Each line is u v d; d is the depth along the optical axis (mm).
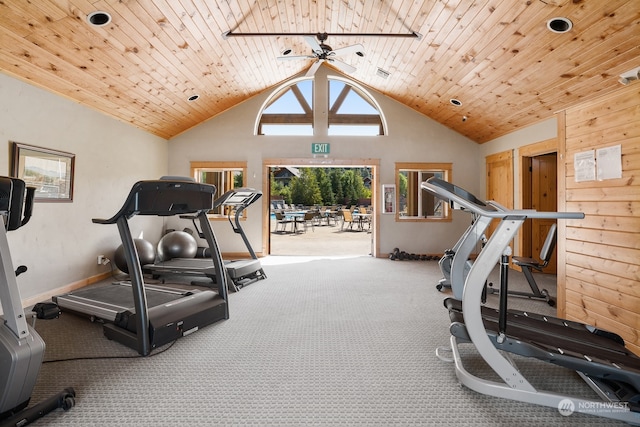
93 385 2141
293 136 7031
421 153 7051
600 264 2771
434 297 4160
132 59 4102
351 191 20703
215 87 5793
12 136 3547
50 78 3836
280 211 13000
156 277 4902
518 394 1886
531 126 5500
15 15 2943
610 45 3197
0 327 1756
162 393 2059
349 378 2246
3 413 1681
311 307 3762
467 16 3695
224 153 6992
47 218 4000
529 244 5770
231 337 2918
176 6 3576
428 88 5828
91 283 4715
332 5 4566
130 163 5664
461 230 7047
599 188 2787
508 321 2395
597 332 2293
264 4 4270
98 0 3076
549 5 3061
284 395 2045
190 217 3719
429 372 2330
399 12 4172
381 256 7027
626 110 2564
